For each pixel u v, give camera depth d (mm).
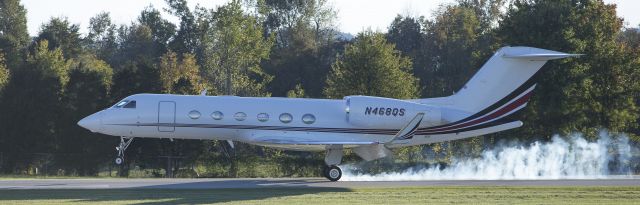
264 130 100625
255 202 74125
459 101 103688
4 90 153750
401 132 93312
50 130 151750
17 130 150500
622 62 146625
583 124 147250
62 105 152750
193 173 135500
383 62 149875
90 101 150500
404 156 154000
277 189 85375
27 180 97312
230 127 100312
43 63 166875
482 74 103438
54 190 82688
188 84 158625
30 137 150375
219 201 75062
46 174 144375
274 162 129625
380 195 79875
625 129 152375
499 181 97312
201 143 143125
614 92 147000
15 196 77688
